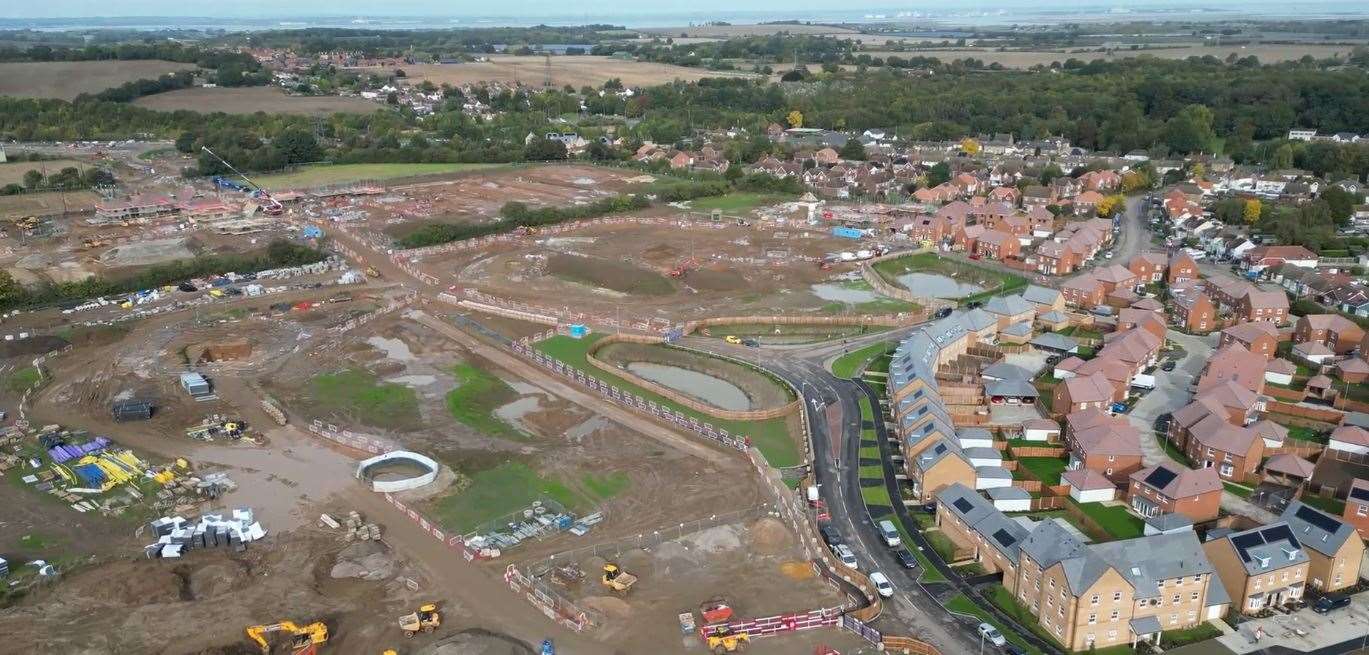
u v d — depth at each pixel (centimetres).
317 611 9062
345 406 13938
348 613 9044
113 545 10175
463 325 17612
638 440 12962
